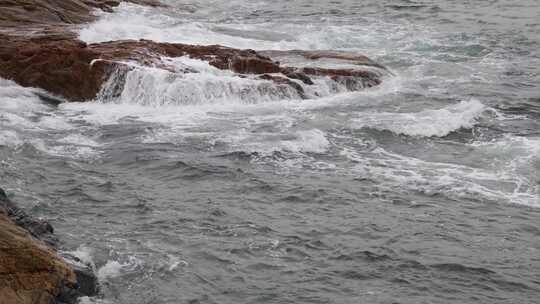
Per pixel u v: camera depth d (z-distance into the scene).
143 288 15.20
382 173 21.53
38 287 13.41
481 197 19.98
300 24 43.00
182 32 37.56
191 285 15.39
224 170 21.41
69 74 28.16
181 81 27.64
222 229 17.83
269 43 37.22
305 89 28.88
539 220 18.73
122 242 16.94
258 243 17.19
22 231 14.71
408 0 51.41
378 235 17.73
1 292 13.02
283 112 26.84
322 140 23.89
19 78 28.56
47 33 32.97
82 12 41.25
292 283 15.59
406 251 17.00
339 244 17.25
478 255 16.95
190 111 26.94
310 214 18.80
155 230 17.62
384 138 24.38
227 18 45.44
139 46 30.47
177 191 20.03
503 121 26.39
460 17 45.59
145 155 22.44
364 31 41.00
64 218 18.06
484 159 22.73
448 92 29.92
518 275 16.20
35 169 21.11
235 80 28.16
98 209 18.70
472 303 15.12
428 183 20.84
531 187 20.66
